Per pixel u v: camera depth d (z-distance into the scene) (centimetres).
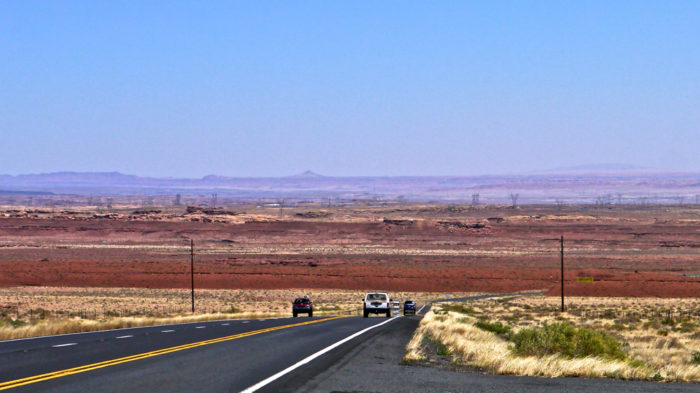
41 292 17912
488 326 5269
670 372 2933
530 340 3422
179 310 12300
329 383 2091
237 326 4878
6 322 5212
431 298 17388
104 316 9744
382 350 3108
